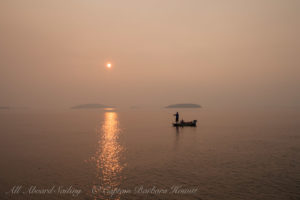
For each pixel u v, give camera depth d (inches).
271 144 1382.9
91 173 837.8
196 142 1485.0
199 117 4645.7
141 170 872.3
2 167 915.4
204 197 625.3
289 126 2488.9
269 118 4018.2
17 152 1206.3
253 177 780.0
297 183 716.7
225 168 888.3
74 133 2042.3
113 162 991.6
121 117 5196.9
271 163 949.8
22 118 4803.2
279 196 624.7
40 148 1318.9
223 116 4950.8
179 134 1903.3
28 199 616.1
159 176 800.9
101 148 1311.5
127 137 1755.7
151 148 1299.2
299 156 1066.1
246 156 1079.0
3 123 3344.0
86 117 5231.3
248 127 2418.8
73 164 958.4
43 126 2810.0
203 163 964.6
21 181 753.6
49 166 928.9
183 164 951.6
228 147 1304.1
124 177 792.3
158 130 2251.5
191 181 749.3
